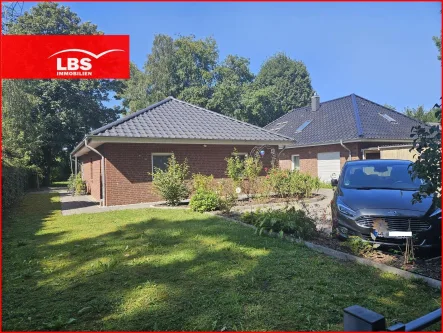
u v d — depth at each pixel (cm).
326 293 374
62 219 980
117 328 308
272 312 331
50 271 480
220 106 3509
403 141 1923
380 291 377
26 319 333
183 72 3700
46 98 2916
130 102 3891
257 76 4512
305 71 4272
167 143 1408
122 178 1338
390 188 617
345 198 597
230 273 445
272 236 657
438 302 349
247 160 1434
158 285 410
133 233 729
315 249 559
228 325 308
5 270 488
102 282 428
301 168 2314
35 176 2722
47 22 2909
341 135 1986
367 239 528
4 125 1984
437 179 358
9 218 1023
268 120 3881
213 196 1053
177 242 631
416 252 514
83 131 3188
